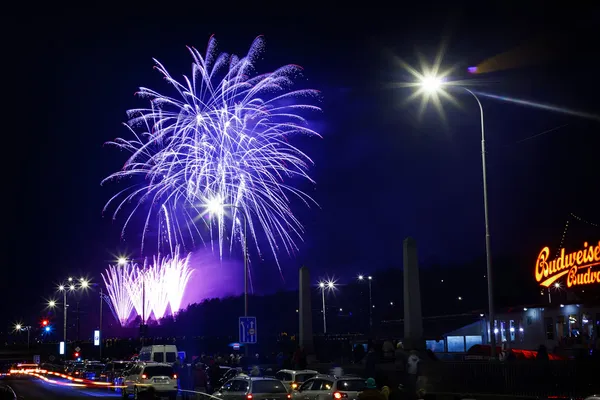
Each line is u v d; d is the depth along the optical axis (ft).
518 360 86.17
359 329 312.71
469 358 108.27
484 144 93.61
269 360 168.04
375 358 106.52
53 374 259.39
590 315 107.55
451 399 75.25
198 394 98.58
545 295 133.90
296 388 87.66
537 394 80.12
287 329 360.69
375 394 37.96
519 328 129.08
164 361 142.10
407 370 93.45
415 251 114.93
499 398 79.97
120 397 139.03
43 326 349.00
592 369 78.89
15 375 255.70
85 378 201.67
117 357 264.11
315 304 376.27
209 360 127.13
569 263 109.50
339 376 83.46
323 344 174.29
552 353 107.86
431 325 162.30
